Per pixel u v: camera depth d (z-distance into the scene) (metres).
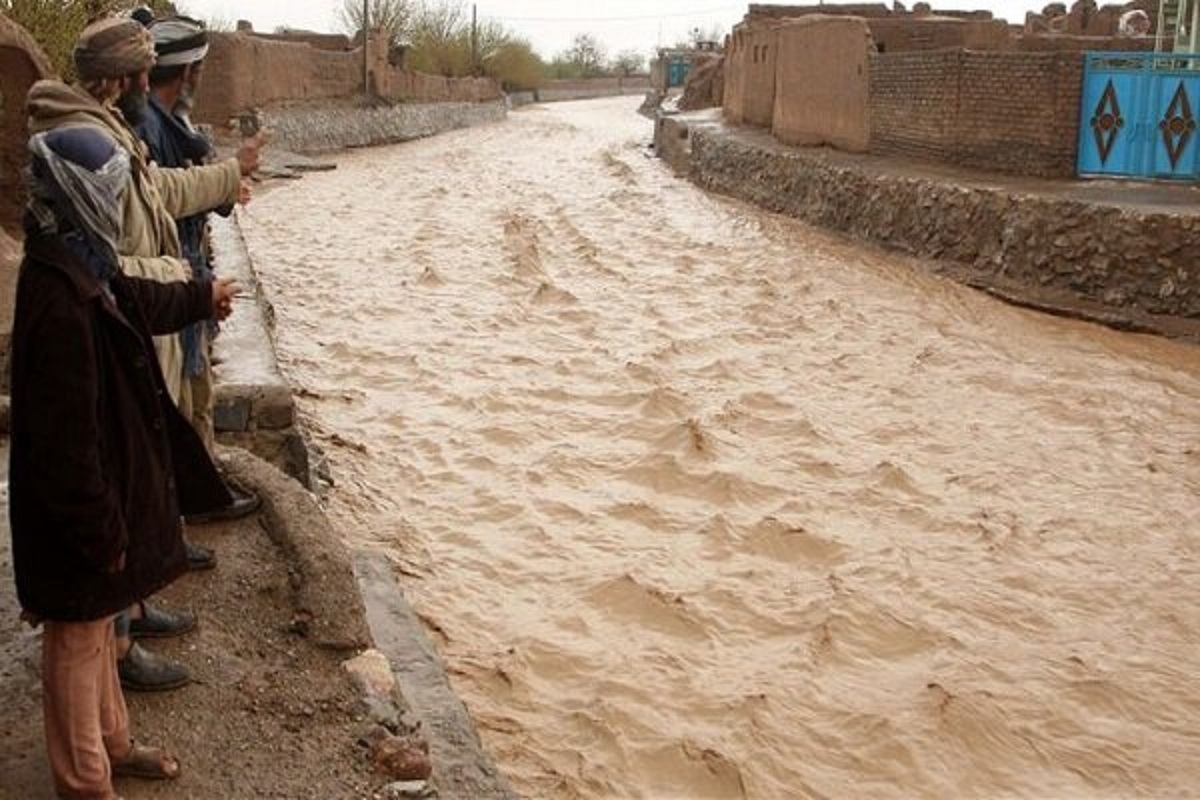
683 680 6.18
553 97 74.62
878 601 7.14
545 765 5.36
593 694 6.00
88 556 3.26
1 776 3.65
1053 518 8.58
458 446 9.45
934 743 5.75
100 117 3.72
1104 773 5.66
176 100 4.89
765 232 20.03
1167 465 9.73
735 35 32.38
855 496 8.83
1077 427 10.61
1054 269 14.71
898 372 12.09
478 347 12.48
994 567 7.73
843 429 10.32
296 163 28.44
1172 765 5.76
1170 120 16.44
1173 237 13.68
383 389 10.91
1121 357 12.77
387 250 17.75
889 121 20.80
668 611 6.86
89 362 3.25
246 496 5.24
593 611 6.90
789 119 25.34
